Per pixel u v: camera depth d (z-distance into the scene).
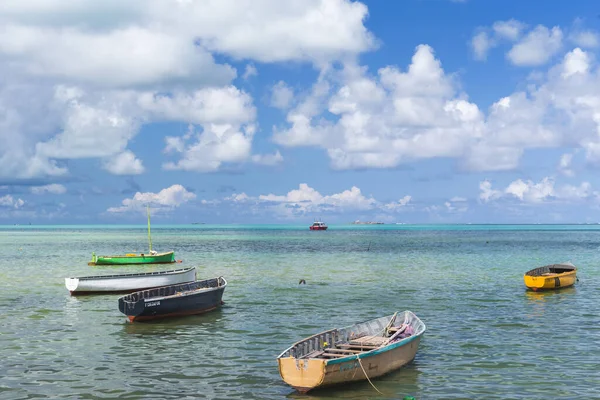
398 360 22.70
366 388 20.75
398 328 26.25
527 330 30.98
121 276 46.16
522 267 70.56
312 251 109.00
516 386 21.06
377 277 58.44
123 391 20.64
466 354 25.66
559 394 20.20
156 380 21.98
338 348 23.28
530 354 25.67
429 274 61.69
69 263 80.62
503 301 41.59
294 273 63.19
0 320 34.41
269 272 64.50
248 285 51.53
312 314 36.12
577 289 48.50
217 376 22.48
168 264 78.44
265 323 33.16
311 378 19.73
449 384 21.25
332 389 20.52
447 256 92.62
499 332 30.45
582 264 77.12
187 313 35.12
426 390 20.56
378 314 36.09
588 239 182.75
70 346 27.59
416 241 163.38
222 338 29.27
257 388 20.97
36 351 26.59
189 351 26.53
